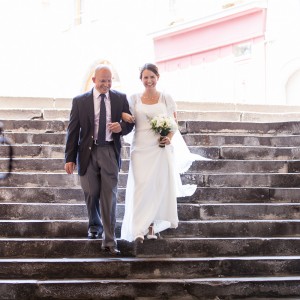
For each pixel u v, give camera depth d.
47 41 26.22
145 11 22.64
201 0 20.64
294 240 7.73
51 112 11.70
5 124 10.71
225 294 6.99
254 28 18.81
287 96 18.12
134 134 7.62
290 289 7.06
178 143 8.09
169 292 6.93
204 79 20.77
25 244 7.43
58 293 6.83
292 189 8.83
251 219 8.40
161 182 7.48
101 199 7.27
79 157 7.39
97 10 24.55
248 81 19.19
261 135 11.09
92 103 7.41
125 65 23.38
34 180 8.98
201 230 7.93
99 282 6.88
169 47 21.88
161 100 7.66
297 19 17.53
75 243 7.45
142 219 7.31
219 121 11.08
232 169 9.45
